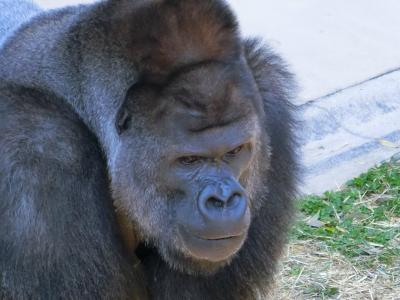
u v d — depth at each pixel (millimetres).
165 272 17062
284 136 17766
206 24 15242
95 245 15727
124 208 16125
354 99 27312
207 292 17312
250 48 17641
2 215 15094
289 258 22312
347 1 32188
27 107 15422
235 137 15266
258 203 16766
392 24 31109
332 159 25562
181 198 15656
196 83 15016
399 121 27156
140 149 15461
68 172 15422
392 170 25250
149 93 15195
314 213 23750
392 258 22250
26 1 22156
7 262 15195
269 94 17531
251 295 17922
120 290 16219
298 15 31234
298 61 28938
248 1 31922
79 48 15727
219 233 15125
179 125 15148
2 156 15109
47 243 15203
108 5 15711
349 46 29859
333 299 21172
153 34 15148
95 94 15617
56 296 15406
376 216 23656
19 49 16453
